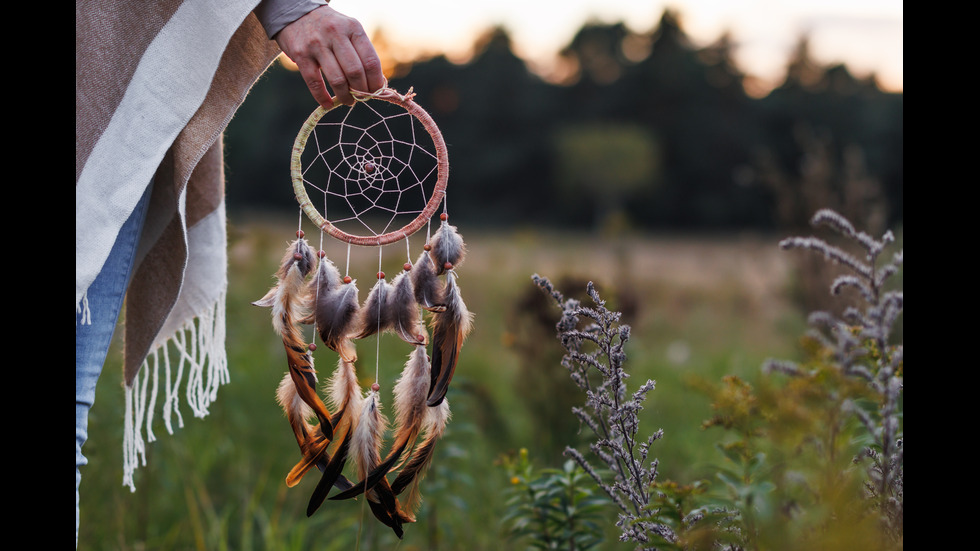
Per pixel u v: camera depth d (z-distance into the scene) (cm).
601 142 5059
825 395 148
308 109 3769
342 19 158
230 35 158
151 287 183
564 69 5944
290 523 277
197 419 339
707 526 149
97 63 153
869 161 4547
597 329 174
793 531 132
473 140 5297
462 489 310
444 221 158
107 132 153
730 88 5409
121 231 163
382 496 159
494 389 453
